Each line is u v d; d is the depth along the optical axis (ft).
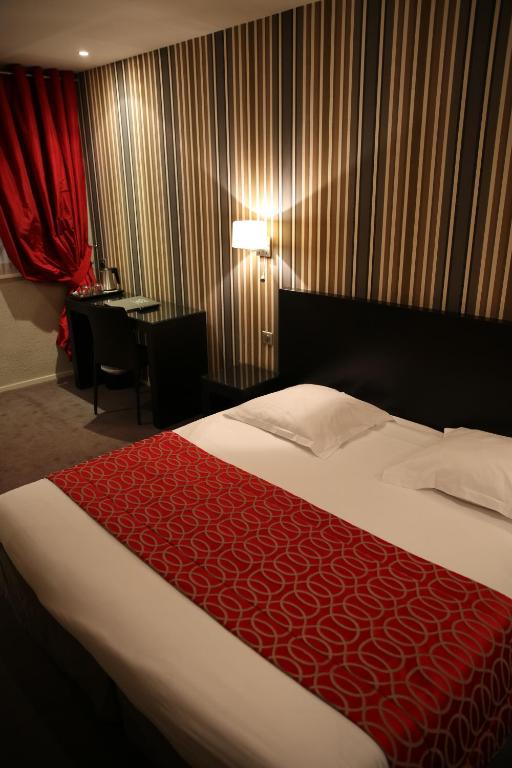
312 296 10.07
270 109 10.05
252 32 9.86
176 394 12.69
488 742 4.83
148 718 4.69
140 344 14.97
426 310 8.61
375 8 8.15
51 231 14.26
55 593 5.60
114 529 6.31
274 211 10.62
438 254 8.48
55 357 15.62
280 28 9.41
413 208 8.57
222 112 10.93
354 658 4.64
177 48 11.30
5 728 5.88
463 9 7.29
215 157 11.42
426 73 7.88
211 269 12.41
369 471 7.59
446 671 4.53
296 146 9.86
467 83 7.52
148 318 12.14
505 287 7.89
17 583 6.78
